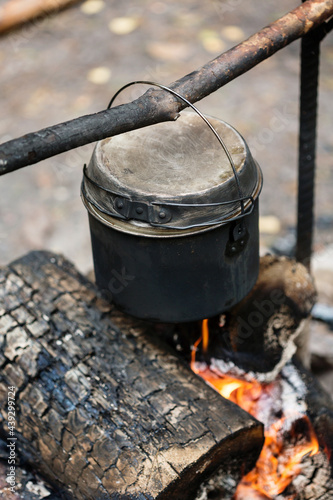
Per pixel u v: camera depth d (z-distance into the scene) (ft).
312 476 5.77
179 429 5.08
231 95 13.35
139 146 5.18
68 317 5.91
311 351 8.13
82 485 5.05
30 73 14.28
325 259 9.61
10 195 11.37
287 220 10.64
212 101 13.21
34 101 13.44
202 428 5.08
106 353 5.66
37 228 10.71
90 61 14.53
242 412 5.29
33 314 5.92
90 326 5.86
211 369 6.07
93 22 15.90
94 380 5.46
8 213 11.05
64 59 14.65
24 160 4.05
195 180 4.81
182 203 4.67
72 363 5.58
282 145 12.08
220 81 4.83
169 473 4.84
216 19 15.72
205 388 5.49
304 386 6.27
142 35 15.29
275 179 11.44
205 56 14.40
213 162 4.99
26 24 15.62
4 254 10.31
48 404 5.37
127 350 5.71
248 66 4.95
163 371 5.57
